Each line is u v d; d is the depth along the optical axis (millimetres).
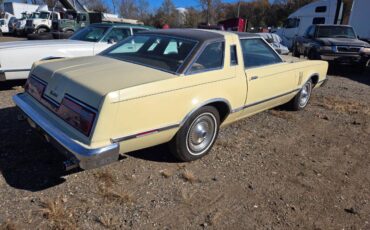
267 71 4391
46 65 3553
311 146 4406
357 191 3363
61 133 2826
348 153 4266
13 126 4352
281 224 2781
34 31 25781
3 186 2998
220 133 4598
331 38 11773
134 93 2832
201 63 3504
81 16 24250
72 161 2693
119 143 2826
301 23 21016
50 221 2607
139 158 3674
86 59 3865
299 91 5512
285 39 21516
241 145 4246
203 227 2676
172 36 3859
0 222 2555
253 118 5359
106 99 2662
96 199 2914
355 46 11047
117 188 3092
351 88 8672
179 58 3490
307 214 2936
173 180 3295
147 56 3816
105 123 2695
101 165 2730
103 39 7156
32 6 37719
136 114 2889
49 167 3365
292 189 3305
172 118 3201
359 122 5562
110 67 3445
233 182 3348
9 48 5879
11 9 36188
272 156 4004
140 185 3170
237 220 2787
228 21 29625
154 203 2922
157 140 3223
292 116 5602
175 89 3152
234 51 3908
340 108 6336
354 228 2805
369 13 14766
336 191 3330
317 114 5840
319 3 19875
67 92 2988
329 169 3785
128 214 2756
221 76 3646
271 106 4977
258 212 2910
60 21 23391
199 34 3805
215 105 3771
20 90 6297
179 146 3453
